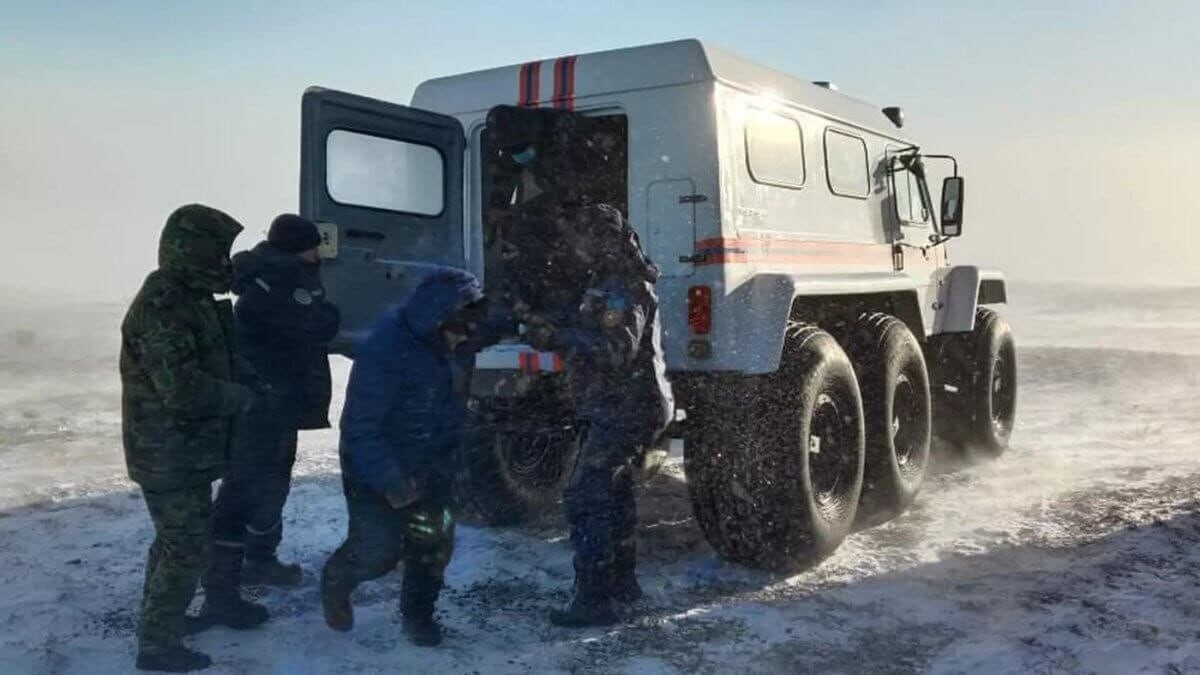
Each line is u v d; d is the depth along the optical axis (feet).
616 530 14.60
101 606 15.01
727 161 16.99
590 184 19.08
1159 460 25.95
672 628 14.39
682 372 16.93
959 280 25.89
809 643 13.87
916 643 13.85
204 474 12.34
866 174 22.81
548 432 17.79
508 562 17.69
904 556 17.87
